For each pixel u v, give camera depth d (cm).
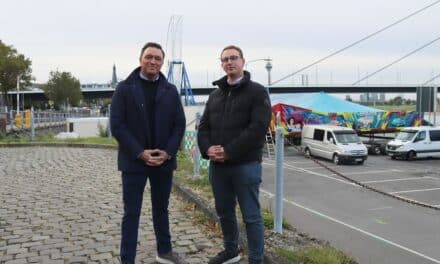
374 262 813
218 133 434
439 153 3080
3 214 677
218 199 451
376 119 3697
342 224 1129
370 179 2080
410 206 1373
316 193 1622
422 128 3100
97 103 11500
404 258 843
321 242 576
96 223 625
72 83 7325
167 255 467
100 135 2819
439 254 870
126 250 436
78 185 927
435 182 1991
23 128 2681
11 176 1053
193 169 1125
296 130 3316
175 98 450
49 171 1134
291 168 2412
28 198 795
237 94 427
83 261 477
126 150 429
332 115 3494
